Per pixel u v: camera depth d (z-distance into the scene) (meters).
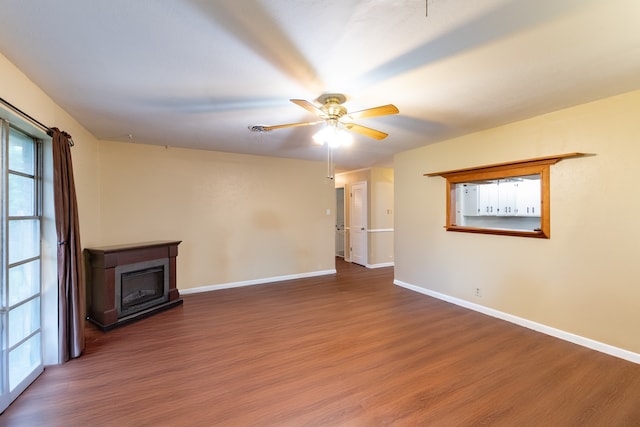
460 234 4.02
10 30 1.63
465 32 1.66
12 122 2.10
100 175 4.04
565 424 1.80
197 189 4.73
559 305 3.00
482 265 3.75
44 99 2.45
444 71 2.12
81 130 3.36
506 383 2.22
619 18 1.53
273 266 5.40
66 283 2.56
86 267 3.45
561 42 1.76
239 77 2.20
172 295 4.03
